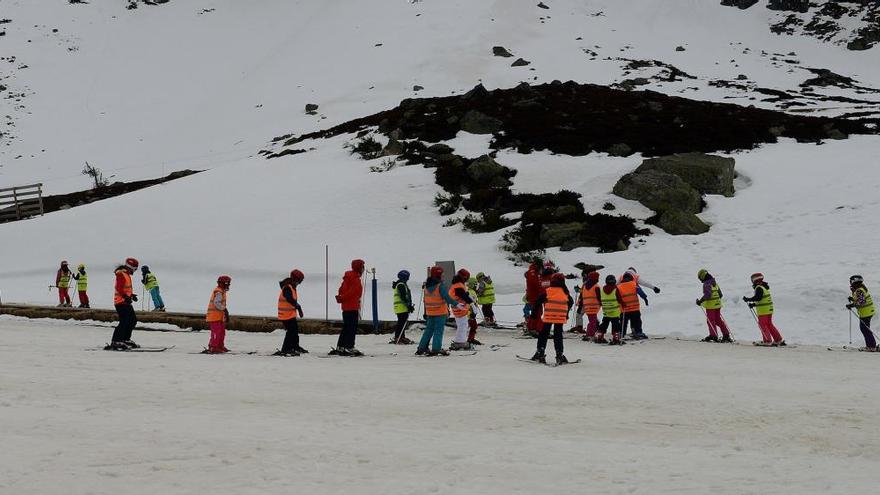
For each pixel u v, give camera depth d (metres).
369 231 40.06
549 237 35.22
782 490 6.08
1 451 6.89
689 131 49.94
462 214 40.97
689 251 32.16
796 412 9.49
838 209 33.72
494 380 11.89
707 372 13.32
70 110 113.06
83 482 5.98
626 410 9.53
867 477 6.54
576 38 121.19
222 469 6.45
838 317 21.59
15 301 34.06
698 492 6.00
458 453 7.20
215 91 115.31
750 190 38.91
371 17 135.25
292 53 125.81
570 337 20.80
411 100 63.94
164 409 9.05
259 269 37.31
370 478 6.27
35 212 61.62
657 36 125.75
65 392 10.10
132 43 140.00
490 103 59.50
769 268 28.12
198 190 49.38
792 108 74.25
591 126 52.25
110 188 70.38
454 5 134.50
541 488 6.07
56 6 154.62
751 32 128.62
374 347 18.08
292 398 9.98
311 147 59.16
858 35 121.38
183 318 25.30
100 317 26.88
